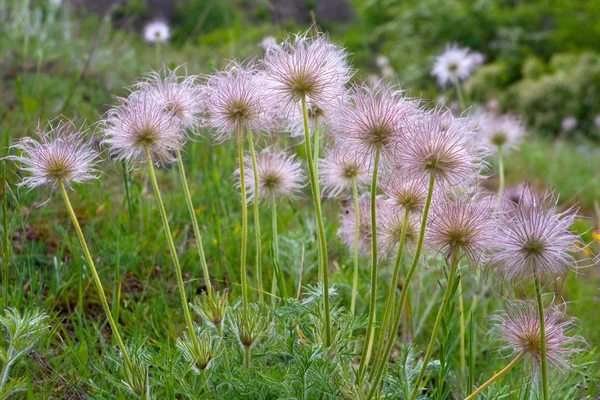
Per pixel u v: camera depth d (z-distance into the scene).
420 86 4.13
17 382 0.66
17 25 1.78
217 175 1.07
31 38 1.79
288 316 0.71
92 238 0.96
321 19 4.79
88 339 0.77
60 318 0.84
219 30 3.83
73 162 0.65
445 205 0.63
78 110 1.31
